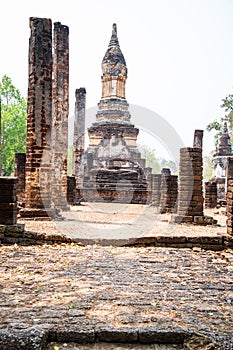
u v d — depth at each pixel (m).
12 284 6.42
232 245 11.30
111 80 37.34
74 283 6.55
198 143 34.22
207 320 4.93
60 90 20.23
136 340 4.45
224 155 41.62
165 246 11.41
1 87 46.75
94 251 9.79
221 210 24.91
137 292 6.10
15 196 11.50
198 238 11.41
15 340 4.10
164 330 4.50
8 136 47.31
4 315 4.94
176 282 6.84
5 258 8.57
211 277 7.30
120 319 4.86
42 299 5.63
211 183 27.11
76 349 4.29
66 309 5.20
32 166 15.30
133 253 9.69
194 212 15.48
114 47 38.25
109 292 6.05
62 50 20.55
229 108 50.50
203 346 4.29
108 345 4.41
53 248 10.10
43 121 15.33
